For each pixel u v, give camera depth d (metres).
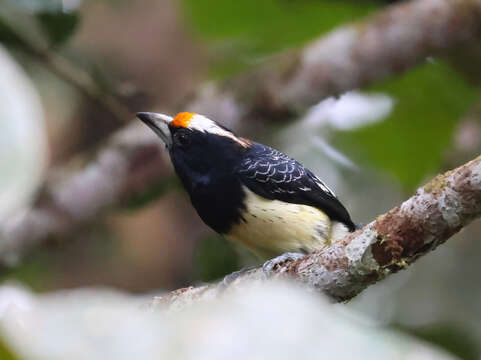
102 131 15.07
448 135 13.58
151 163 11.70
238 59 13.59
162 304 7.48
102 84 12.03
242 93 11.70
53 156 14.83
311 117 13.88
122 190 11.66
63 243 11.46
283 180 9.48
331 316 2.28
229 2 12.55
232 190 9.44
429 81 13.23
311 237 9.38
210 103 11.73
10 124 2.31
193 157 9.69
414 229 5.93
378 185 14.98
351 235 6.34
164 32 14.42
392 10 11.37
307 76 11.45
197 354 2.19
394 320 13.87
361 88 11.52
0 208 2.22
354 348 2.19
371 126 13.62
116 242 14.52
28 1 11.01
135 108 12.33
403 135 13.68
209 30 13.12
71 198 11.31
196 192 9.68
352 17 12.93
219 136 9.69
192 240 14.66
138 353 2.19
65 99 15.00
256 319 2.25
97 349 2.19
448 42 11.21
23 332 2.18
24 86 2.56
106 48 14.34
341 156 14.70
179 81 14.24
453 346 10.22
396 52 11.28
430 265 14.68
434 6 11.12
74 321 2.23
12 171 2.27
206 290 7.46
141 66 14.30
